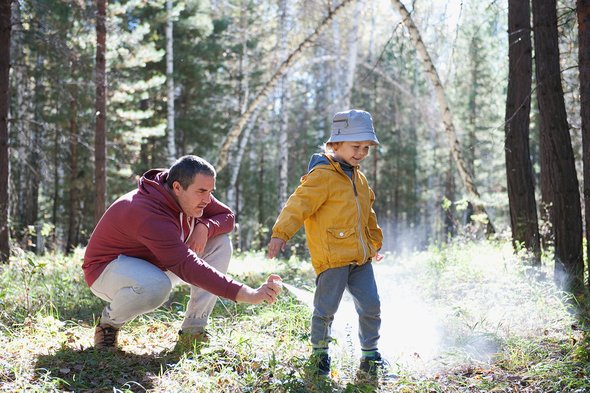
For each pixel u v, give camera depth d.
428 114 31.50
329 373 4.05
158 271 4.19
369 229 4.45
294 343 4.59
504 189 31.62
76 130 20.62
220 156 16.31
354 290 4.20
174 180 4.11
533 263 7.31
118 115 19.61
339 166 4.14
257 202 35.16
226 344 4.32
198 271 3.90
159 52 18.94
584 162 6.16
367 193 4.33
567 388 3.68
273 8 29.64
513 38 7.90
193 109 27.86
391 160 39.41
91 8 14.77
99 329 4.36
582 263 6.58
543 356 4.28
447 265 7.50
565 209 6.58
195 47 26.70
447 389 3.81
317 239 4.13
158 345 4.61
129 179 21.77
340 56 26.22
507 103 8.00
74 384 3.68
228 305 5.85
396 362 4.22
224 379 3.72
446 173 39.09
